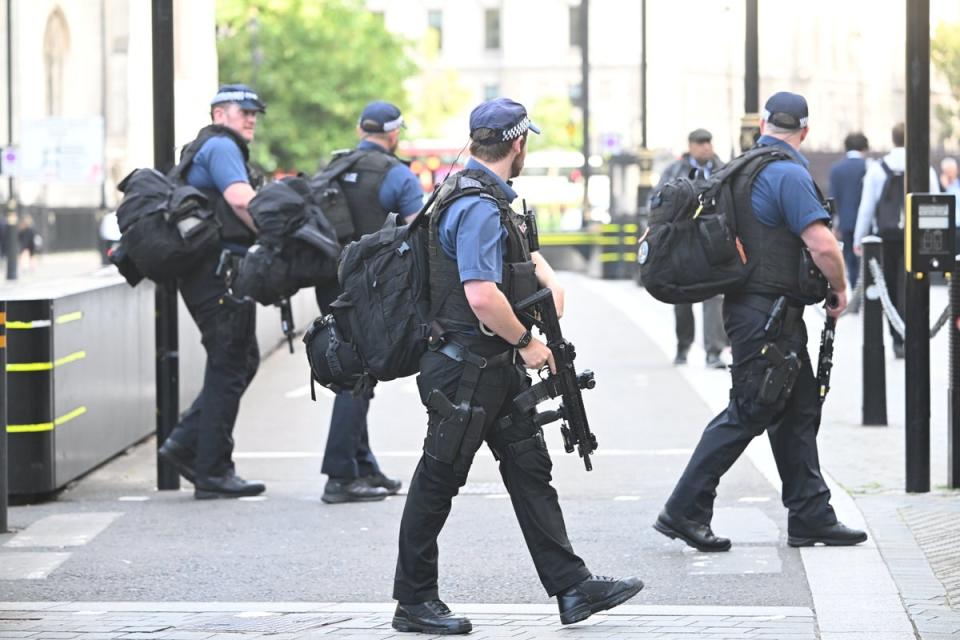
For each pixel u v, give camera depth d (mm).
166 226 29359
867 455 33500
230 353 30359
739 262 23984
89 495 31125
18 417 29875
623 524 27359
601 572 23453
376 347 19422
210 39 37906
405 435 38656
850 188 62312
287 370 53312
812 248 23594
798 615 20281
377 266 19438
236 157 30000
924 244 28469
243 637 19594
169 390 31469
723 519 27422
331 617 20703
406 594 19734
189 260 29562
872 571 22750
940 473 31438
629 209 101562
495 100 19266
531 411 19578
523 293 19000
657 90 169000
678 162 48406
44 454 30000
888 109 114875
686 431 38406
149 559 24953
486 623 20250
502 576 23484
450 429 19094
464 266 18641
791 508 24672
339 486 29953
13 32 175375
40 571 24109
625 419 40344
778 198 23703
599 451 35750
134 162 47312
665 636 19203
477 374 19062
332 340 19797
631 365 51469
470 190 18844
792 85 119000
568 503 29547
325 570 24094
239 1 186500
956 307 29062
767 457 34125
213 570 24141
